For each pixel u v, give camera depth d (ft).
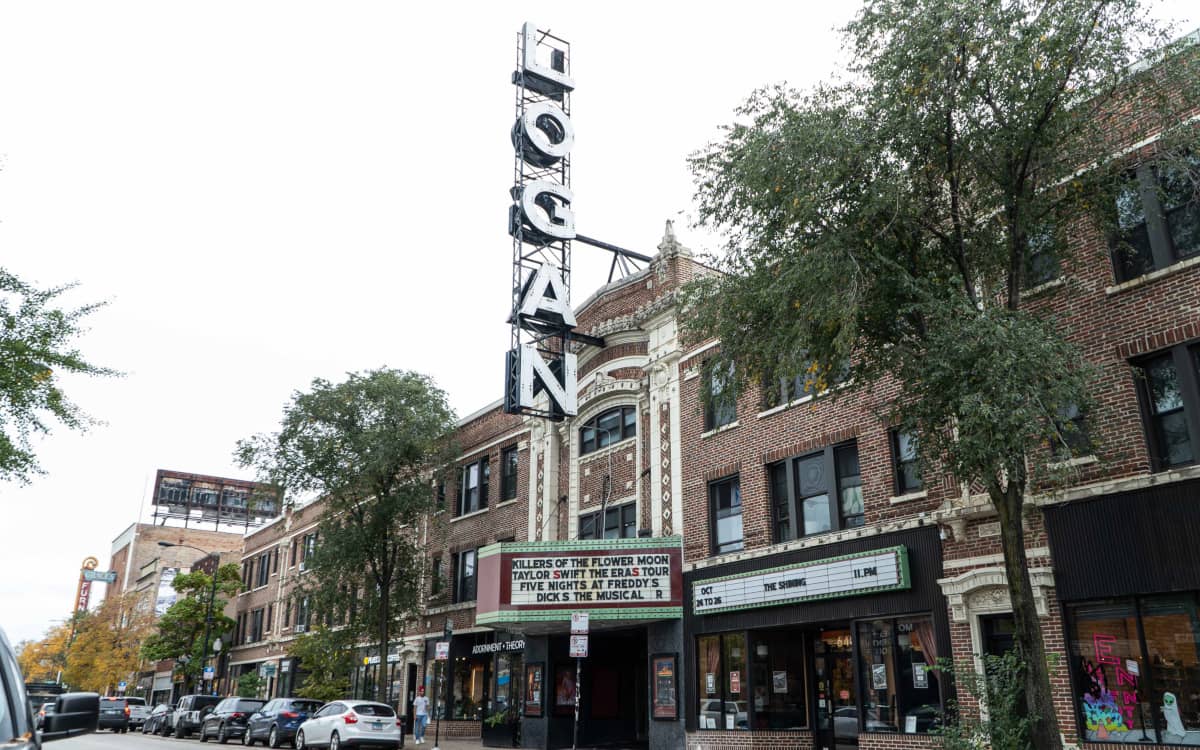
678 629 77.20
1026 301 52.75
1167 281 48.24
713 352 78.48
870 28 42.22
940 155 42.19
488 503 109.70
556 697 89.15
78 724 17.52
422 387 105.70
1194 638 44.73
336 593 101.24
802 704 70.49
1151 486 46.83
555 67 108.78
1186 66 40.29
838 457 67.56
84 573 305.53
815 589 64.64
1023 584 37.96
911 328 43.42
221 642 173.78
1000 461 37.11
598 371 93.09
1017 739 36.47
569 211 100.63
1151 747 45.24
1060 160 42.27
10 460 52.21
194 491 313.32
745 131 45.80
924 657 58.18
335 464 100.48
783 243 44.62
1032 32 38.73
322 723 87.45
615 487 89.76
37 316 54.03
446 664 109.40
